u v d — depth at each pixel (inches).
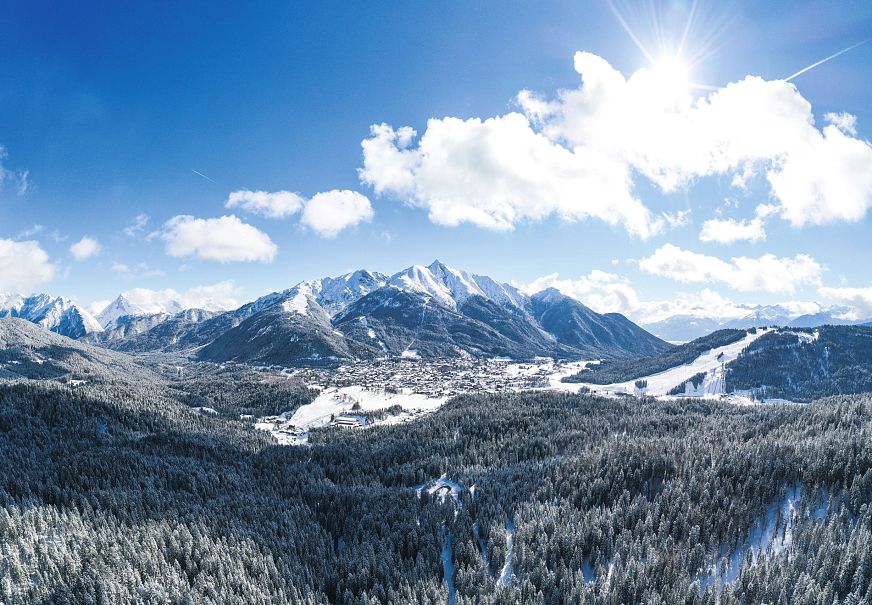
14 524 4284.0
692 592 3873.0
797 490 5032.0
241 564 4441.4
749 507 4825.3
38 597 3686.0
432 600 4256.9
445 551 5118.1
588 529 4798.2
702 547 4340.6
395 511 5743.1
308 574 4584.2
